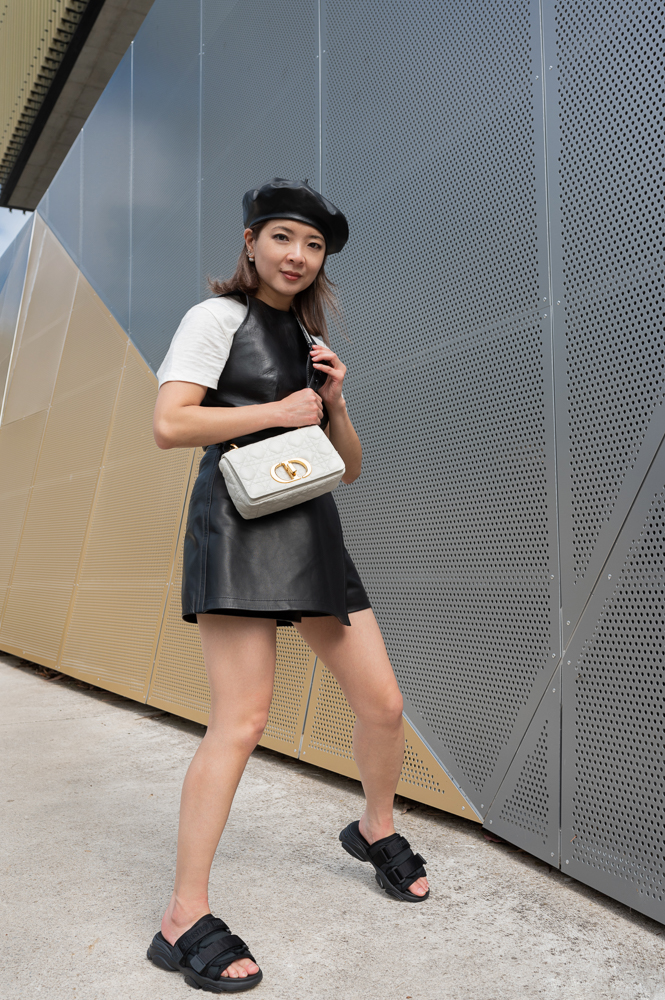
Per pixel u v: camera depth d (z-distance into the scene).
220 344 1.42
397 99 2.51
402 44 2.49
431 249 2.33
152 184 4.52
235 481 1.35
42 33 9.73
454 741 2.12
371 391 2.58
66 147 12.58
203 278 3.81
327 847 1.95
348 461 1.67
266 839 2.01
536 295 1.94
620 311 1.70
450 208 2.26
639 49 1.67
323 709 2.63
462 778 2.09
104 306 5.21
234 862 1.85
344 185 2.78
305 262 1.45
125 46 9.89
